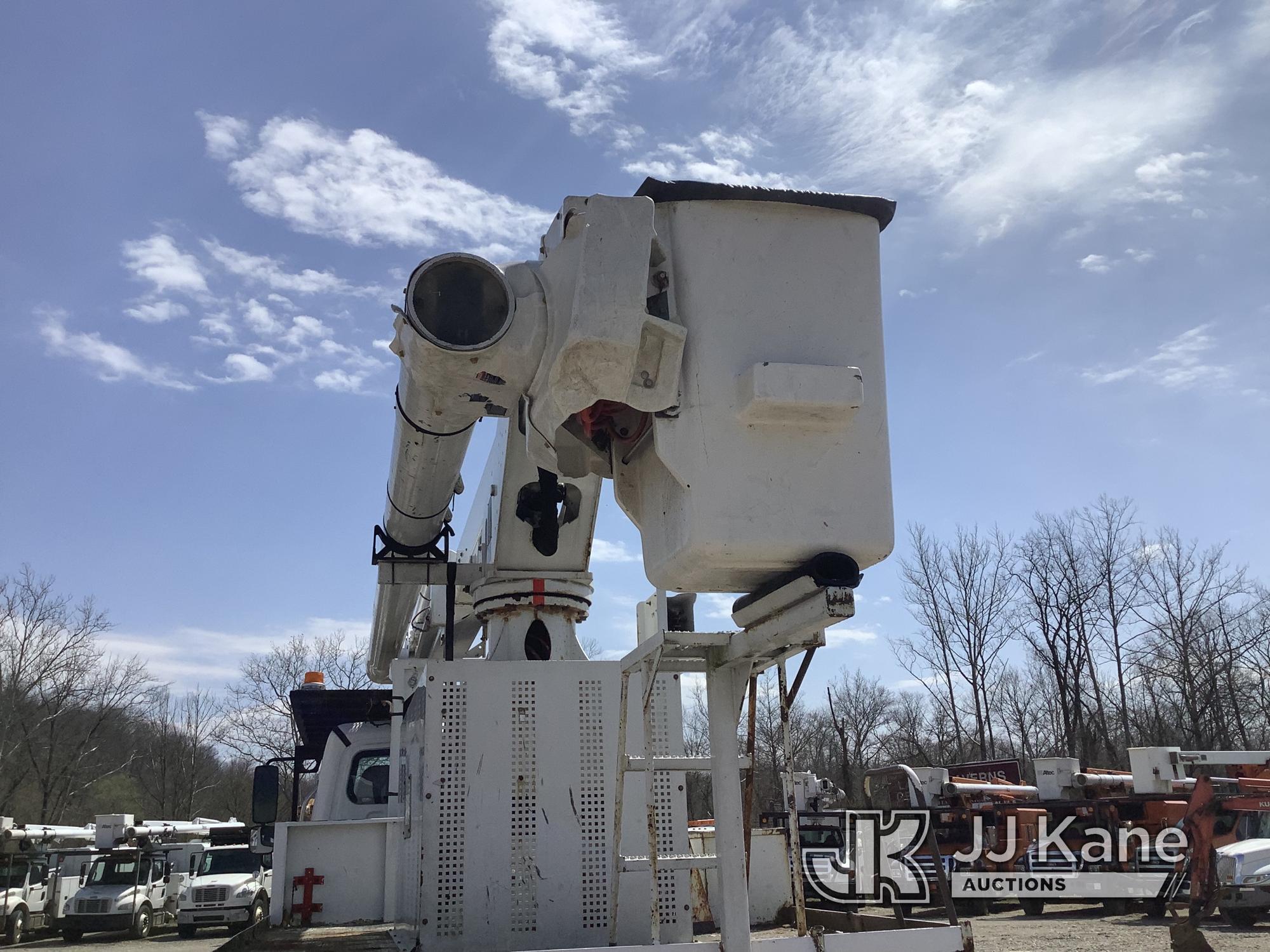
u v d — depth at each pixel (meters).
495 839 4.35
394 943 4.87
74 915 21.36
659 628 3.52
